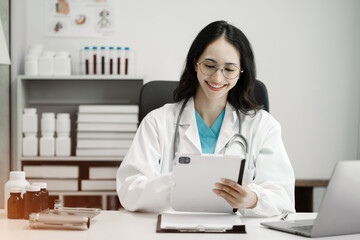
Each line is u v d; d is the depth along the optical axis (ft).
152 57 9.32
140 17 9.30
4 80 8.52
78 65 9.23
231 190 3.64
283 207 4.21
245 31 9.40
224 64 4.60
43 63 8.46
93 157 8.30
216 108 5.08
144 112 5.60
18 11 8.68
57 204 3.97
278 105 9.45
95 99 9.30
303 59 9.45
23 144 8.34
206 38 4.69
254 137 4.99
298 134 9.48
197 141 4.93
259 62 9.43
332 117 9.50
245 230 3.44
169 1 9.32
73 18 9.21
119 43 9.29
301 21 9.44
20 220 3.79
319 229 3.24
